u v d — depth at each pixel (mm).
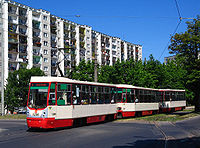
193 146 10047
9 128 17625
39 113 15422
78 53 80812
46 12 71062
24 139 12320
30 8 67188
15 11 63438
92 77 47312
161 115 29969
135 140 11781
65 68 74938
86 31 85625
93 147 9992
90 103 19531
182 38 30422
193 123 20203
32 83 16125
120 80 46906
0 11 60594
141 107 27672
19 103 53281
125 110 25109
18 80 53031
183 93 43094
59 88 16344
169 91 37562
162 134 13953
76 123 17938
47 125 15320
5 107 53844
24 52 64438
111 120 23375
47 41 70688
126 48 107938
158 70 50500
